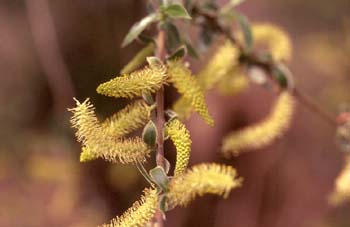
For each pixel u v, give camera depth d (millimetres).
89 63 895
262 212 1030
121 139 315
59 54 934
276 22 1318
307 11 1391
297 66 1251
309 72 1249
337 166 1168
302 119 1192
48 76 967
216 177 312
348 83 1203
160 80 315
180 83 335
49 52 937
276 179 1043
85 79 909
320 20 1386
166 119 328
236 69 494
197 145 882
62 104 977
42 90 1315
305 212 1100
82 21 892
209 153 878
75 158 1152
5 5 1609
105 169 998
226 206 964
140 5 642
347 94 1188
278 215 1047
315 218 1103
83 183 1084
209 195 917
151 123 317
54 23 933
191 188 311
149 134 316
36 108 1316
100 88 307
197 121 878
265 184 1024
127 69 395
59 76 936
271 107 858
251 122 877
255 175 1007
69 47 919
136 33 382
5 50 1460
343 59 1218
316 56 1242
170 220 908
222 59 425
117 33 859
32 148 1253
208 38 473
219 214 942
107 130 316
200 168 317
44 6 938
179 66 340
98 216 1057
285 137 1096
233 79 500
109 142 307
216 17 465
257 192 1021
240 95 874
